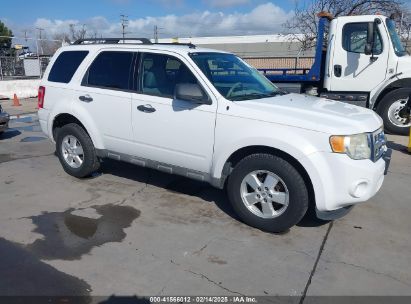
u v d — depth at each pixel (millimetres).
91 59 5227
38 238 3842
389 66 8352
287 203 3828
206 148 4215
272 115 3812
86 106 5180
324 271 3332
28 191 5121
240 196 4098
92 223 4188
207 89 4203
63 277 3197
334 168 3578
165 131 4480
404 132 8672
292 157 3779
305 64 11266
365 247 3746
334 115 3867
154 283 3135
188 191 5156
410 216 4457
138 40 5238
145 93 4652
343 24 8570
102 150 5203
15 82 17953
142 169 6043
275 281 3182
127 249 3652
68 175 5777
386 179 5734
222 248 3693
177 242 3799
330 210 3727
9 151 7301
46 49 33438
